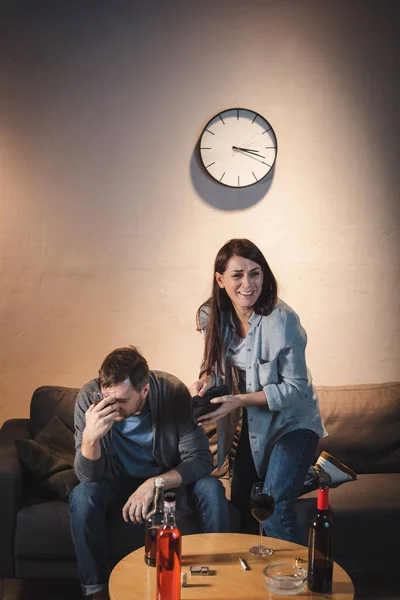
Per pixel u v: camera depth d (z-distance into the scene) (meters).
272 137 3.86
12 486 2.93
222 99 3.86
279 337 2.97
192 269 3.89
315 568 2.14
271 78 3.88
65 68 3.80
